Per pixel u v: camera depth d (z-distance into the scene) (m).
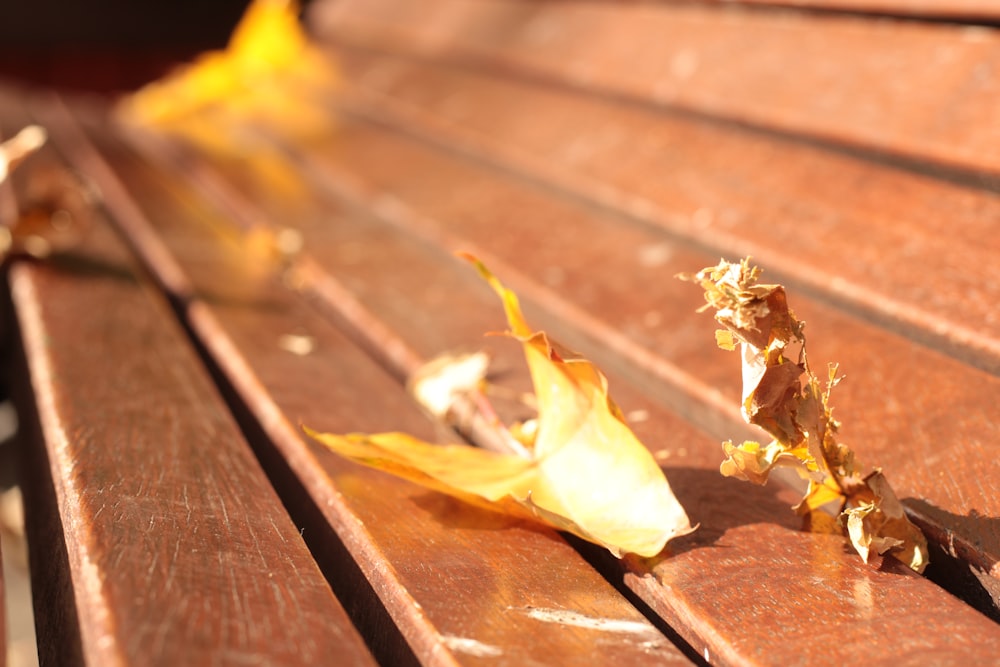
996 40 0.90
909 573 0.60
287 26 2.33
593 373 0.62
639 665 0.55
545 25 1.55
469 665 0.54
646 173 1.07
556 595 0.58
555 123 1.31
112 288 0.91
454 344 0.82
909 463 0.65
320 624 0.55
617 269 0.90
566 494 0.63
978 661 0.55
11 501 1.10
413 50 1.88
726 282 0.57
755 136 1.05
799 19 1.13
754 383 0.58
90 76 2.97
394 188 1.27
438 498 0.65
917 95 0.91
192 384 0.75
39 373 0.75
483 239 1.02
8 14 2.89
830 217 0.86
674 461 0.68
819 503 0.62
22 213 0.96
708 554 0.61
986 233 0.79
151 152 1.83
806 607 0.58
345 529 0.63
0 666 0.59
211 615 0.55
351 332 0.89
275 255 1.05
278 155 1.64
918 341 0.74
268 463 0.73
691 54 1.21
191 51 3.01
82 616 0.55
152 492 0.63
